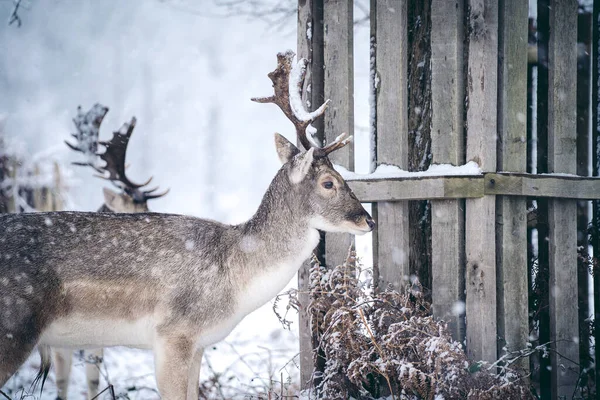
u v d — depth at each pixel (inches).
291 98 328.5
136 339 311.0
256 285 314.7
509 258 333.4
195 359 315.9
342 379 316.2
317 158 323.9
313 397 329.7
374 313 315.0
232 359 470.6
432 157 341.4
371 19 367.2
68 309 302.7
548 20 367.6
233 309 311.9
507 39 334.3
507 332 330.0
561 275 346.0
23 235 302.2
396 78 345.1
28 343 295.9
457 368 290.8
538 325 361.7
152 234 311.9
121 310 305.4
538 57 371.9
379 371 297.4
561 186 339.9
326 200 320.2
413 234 359.3
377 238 351.3
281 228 318.3
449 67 337.7
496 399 286.7
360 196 344.2
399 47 344.2
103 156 482.3
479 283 327.0
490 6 331.3
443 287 335.3
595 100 370.0
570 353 345.7
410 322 302.0
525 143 339.9
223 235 318.3
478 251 327.9
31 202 641.6
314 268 333.1
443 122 339.0
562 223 347.3
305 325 348.5
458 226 333.7
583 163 386.6
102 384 421.7
